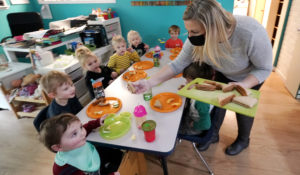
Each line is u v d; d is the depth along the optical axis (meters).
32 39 2.41
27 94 2.17
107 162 1.17
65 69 2.08
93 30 2.68
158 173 1.51
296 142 1.70
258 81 1.04
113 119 1.07
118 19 3.11
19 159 1.76
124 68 2.21
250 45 0.96
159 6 2.89
